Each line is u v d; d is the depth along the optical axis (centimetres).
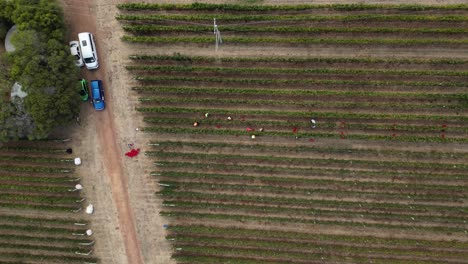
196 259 3056
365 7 2845
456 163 2925
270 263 3027
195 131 2998
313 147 2991
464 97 2830
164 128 3009
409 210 2967
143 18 2930
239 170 3050
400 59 2877
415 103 2925
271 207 3025
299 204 3022
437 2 2855
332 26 2933
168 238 3067
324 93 2908
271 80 2925
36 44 2619
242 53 2986
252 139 3034
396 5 2844
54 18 2730
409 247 2995
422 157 2947
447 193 2941
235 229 3062
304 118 2986
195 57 2969
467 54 2856
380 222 3003
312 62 2948
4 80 2630
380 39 2864
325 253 3028
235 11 2959
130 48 3036
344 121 2964
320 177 3016
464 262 2955
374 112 2956
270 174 3033
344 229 3027
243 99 3002
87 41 2941
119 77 3050
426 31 2822
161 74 3042
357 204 2969
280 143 3025
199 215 3062
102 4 3009
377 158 2980
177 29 2950
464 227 2934
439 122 2911
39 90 2594
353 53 2939
